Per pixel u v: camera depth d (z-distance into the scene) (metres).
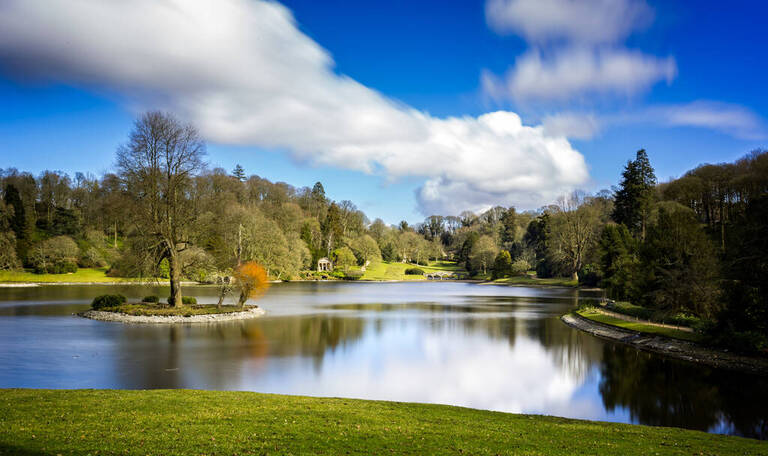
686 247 33.34
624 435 11.79
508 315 44.75
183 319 35.91
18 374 18.98
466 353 26.19
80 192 116.62
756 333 23.42
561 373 21.95
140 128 37.28
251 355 23.95
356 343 28.34
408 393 18.09
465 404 16.97
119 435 9.70
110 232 107.69
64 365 20.73
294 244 112.00
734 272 24.42
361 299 62.59
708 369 22.92
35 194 107.31
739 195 67.38
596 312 41.78
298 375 20.23
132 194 37.16
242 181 139.62
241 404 13.05
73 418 10.88
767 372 21.61
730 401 17.67
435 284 116.25
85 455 8.47
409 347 27.53
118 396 13.54
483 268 142.00
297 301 57.50
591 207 97.56
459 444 10.09
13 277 79.12
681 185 76.88
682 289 30.64
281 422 11.22
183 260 50.66
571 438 11.16
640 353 26.81
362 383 19.30
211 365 21.50
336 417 11.97
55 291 63.25
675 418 15.73
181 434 9.93
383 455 9.14
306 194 160.62
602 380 20.70
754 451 10.76
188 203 40.00
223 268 44.16
